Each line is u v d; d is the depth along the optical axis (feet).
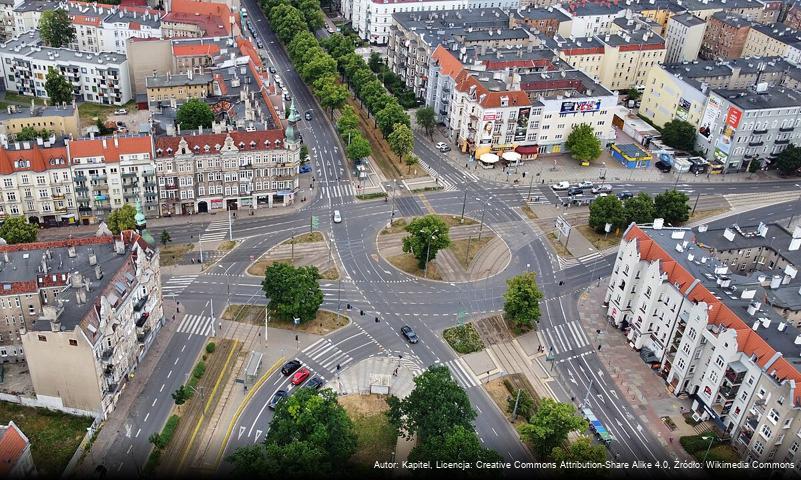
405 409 579.48
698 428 625.41
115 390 603.67
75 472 545.85
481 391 651.66
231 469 558.97
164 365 653.71
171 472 552.82
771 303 648.38
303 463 512.63
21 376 627.87
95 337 565.53
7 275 615.98
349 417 611.88
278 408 569.23
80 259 639.35
